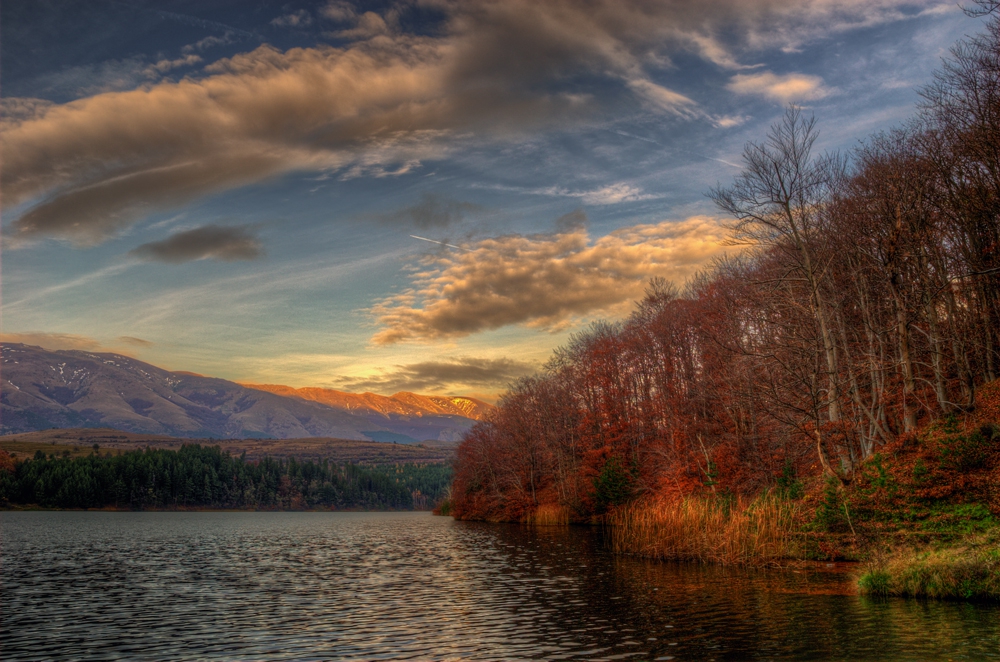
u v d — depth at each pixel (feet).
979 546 84.94
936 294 132.16
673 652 61.26
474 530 273.95
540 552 160.15
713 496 155.63
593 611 81.61
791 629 67.00
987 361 137.59
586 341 303.27
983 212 131.85
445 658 61.57
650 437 258.16
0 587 117.70
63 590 113.09
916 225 132.36
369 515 641.40
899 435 133.28
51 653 67.46
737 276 205.87
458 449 395.34
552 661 59.62
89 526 375.45
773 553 113.19
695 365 225.56
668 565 122.01
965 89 133.28
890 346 152.87
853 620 69.00
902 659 55.06
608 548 161.27
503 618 79.51
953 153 135.85
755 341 187.32
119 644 70.85
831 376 133.69
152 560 168.55
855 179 154.71
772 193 138.21
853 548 108.27
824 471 133.49
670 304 245.45
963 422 121.49
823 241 146.00
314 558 169.68
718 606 80.89
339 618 82.89
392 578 123.24
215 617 85.46
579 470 280.72
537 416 323.98
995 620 66.44
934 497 108.58
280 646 68.23
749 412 197.26
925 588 79.20
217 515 630.33
